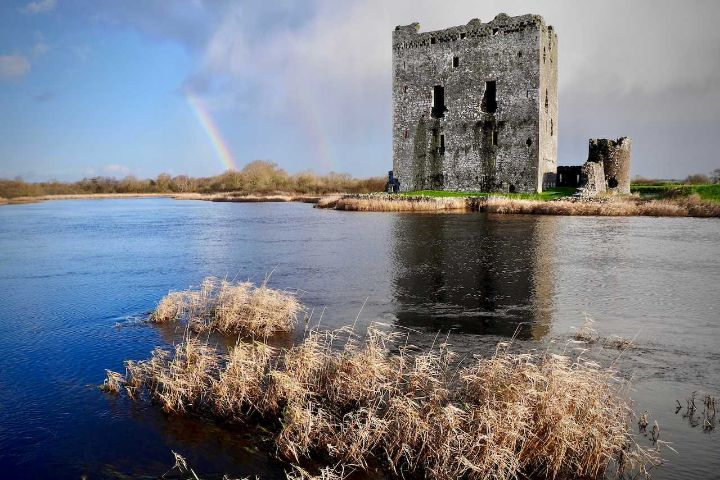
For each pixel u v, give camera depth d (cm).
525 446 654
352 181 10381
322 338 1103
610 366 917
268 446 718
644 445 691
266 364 950
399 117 5666
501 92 5053
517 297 1459
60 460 689
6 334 1182
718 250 2300
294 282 1680
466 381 789
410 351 1021
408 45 5553
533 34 4850
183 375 851
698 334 1124
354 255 2225
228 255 2317
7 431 759
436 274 1789
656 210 4044
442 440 654
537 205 4259
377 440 692
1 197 10056
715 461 655
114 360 1021
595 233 2911
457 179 5362
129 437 742
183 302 1366
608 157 5116
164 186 13488
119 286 1702
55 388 897
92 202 9175
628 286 1591
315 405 796
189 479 647
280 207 6400
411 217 4044
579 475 640
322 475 611
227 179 12088
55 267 2097
